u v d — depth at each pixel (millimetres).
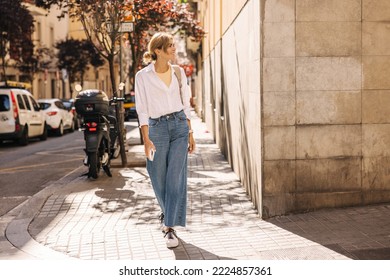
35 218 7496
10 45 30125
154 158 5816
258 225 6652
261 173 6945
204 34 19391
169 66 5805
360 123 6980
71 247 6051
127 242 6133
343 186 7031
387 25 6922
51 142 21547
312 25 6832
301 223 6578
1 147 19562
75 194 8820
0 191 10148
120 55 15250
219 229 6531
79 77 45562
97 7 11977
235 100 10266
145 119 5703
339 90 6918
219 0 14320
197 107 36938
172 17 18281
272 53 6832
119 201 8312
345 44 6887
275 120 6898
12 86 20391
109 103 11383
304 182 6980
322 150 6969
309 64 6859
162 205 5969
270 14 6805
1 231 6984
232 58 10773
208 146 15953
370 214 6734
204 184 9430
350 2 6855
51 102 24953
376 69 6949
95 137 10125
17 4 28203
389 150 7047
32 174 12180
